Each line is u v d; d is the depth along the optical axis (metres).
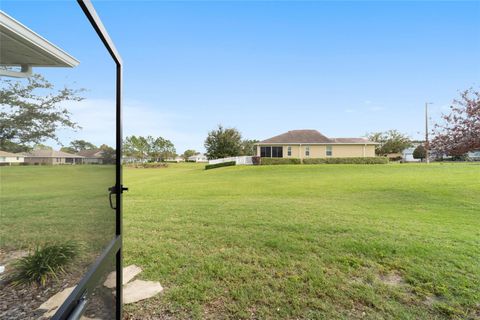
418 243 3.73
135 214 5.52
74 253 1.17
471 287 2.58
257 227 4.55
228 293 2.50
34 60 1.01
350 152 24.41
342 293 2.49
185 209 6.00
